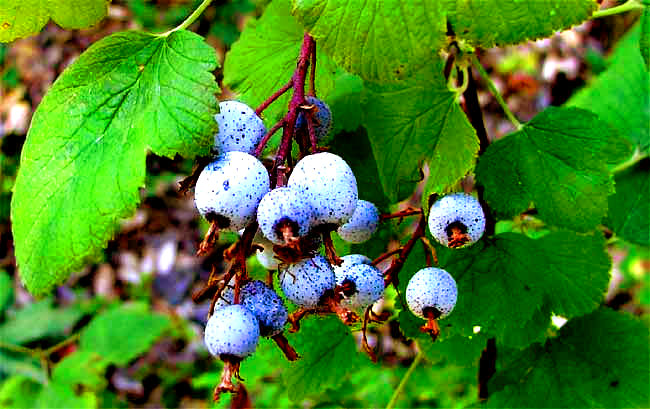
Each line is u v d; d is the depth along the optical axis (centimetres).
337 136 24
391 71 19
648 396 24
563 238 23
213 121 18
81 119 19
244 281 19
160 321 52
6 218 82
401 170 22
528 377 25
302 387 25
